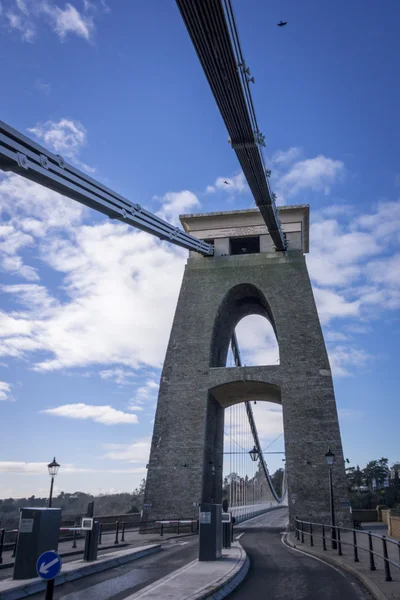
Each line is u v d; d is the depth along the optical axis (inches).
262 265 1721.2
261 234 1777.8
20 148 729.6
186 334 1663.4
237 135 1115.9
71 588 426.6
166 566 568.4
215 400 1705.2
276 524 1758.1
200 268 1760.6
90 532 561.3
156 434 1533.0
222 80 916.6
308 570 557.9
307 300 1633.9
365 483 3309.5
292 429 1453.0
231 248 1920.5
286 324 1606.8
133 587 430.3
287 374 1530.5
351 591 432.8
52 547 458.6
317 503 1353.3
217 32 779.4
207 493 1510.8
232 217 1814.7
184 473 1465.3
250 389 1659.7
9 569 553.0
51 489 846.5
